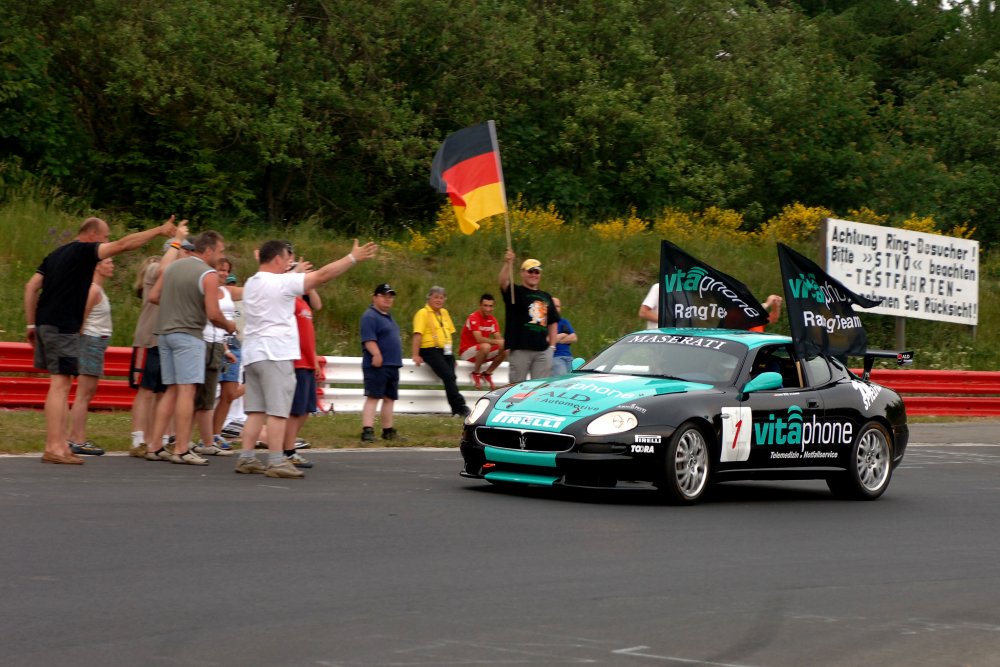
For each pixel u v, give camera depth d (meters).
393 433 24.97
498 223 44.88
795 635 9.84
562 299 42.19
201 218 44.44
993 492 21.27
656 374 19.11
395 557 12.32
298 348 18.25
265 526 13.69
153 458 19.30
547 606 10.47
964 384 40.16
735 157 61.91
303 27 50.91
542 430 17.09
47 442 18.11
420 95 52.94
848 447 19.72
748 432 18.25
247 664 8.27
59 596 9.95
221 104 43.88
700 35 64.81
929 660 9.24
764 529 15.70
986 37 94.62
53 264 17.88
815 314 20.39
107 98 46.31
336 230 51.53
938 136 70.06
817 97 64.62
